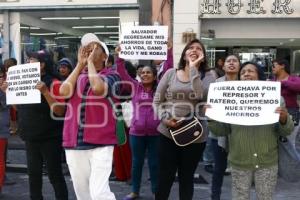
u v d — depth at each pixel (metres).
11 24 13.12
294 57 13.00
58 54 13.93
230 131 4.44
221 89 4.30
